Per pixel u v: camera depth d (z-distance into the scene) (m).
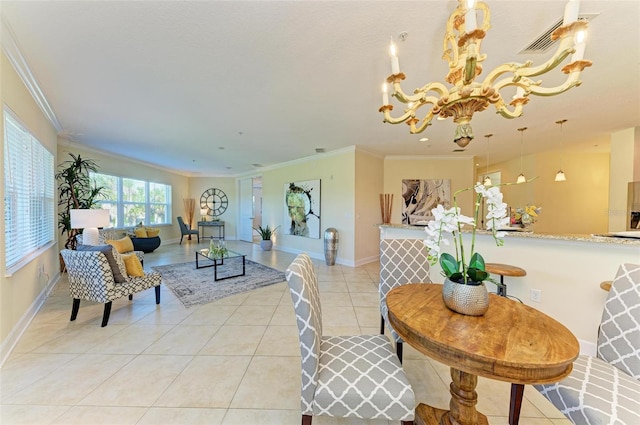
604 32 1.68
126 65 2.12
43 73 2.25
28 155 2.66
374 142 4.62
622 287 1.25
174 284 3.74
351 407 1.10
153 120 3.42
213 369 1.81
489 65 2.10
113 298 2.46
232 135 4.12
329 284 3.84
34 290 2.72
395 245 2.12
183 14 1.55
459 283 1.21
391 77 1.48
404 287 1.58
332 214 5.38
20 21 1.61
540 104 2.87
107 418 1.38
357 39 1.78
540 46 1.84
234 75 2.27
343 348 1.36
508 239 2.35
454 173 5.92
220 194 8.91
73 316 2.54
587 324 1.92
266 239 6.65
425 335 1.01
